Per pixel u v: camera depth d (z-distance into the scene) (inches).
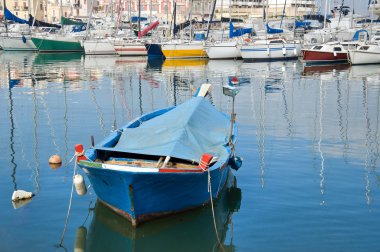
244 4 3828.7
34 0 4242.1
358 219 469.4
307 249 414.6
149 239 440.5
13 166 620.1
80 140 754.8
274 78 1627.7
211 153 511.5
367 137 783.1
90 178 460.1
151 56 2495.1
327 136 788.6
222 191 541.3
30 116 943.7
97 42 2534.5
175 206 460.4
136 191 422.6
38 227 455.8
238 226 458.6
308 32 2659.9
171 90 1348.4
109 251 422.9
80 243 429.4
